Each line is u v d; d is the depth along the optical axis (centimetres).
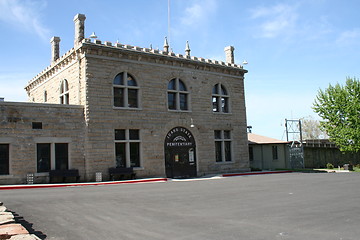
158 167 2641
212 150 3000
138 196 1445
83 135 2345
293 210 1094
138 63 2623
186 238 768
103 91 2428
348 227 850
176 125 2788
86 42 2364
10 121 2108
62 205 1199
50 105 2247
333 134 4544
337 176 2662
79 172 2302
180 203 1258
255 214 1034
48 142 2219
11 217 830
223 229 848
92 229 859
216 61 3148
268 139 4225
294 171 3559
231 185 1952
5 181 2058
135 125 2555
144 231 834
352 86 4491
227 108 3200
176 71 2842
